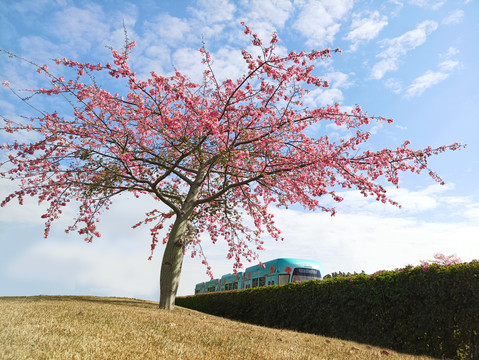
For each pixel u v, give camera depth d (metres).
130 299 13.12
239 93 9.63
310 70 8.27
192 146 9.61
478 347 6.32
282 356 4.60
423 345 7.27
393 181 8.97
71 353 3.56
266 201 12.43
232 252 12.55
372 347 7.38
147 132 10.48
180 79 9.93
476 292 6.47
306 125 9.73
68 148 9.62
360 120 9.14
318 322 10.40
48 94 8.82
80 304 8.29
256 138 9.55
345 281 9.84
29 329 4.42
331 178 9.41
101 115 9.92
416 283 7.67
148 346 4.27
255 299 14.43
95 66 8.56
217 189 12.42
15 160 9.19
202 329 6.02
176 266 9.92
